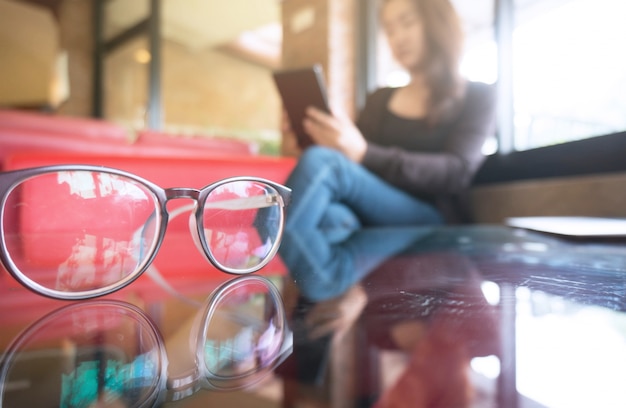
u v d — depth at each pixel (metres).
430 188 0.82
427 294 0.14
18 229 0.16
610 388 0.07
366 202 0.72
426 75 0.98
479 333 0.10
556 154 0.73
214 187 0.20
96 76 2.42
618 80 0.62
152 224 0.19
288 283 0.17
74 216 0.17
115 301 0.14
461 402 0.06
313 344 0.09
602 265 0.20
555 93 0.74
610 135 0.63
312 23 1.45
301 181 0.59
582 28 0.68
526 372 0.07
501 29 0.85
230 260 0.21
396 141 1.00
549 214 0.71
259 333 0.10
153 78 2.11
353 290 0.15
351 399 0.06
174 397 0.07
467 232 0.47
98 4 2.41
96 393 0.07
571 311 0.12
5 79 2.66
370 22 1.35
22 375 0.08
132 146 0.73
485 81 0.90
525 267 0.20
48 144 0.64
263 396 0.07
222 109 2.49
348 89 1.40
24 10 2.39
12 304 0.14
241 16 2.20
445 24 0.95
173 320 0.12
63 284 0.16
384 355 0.09
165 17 2.25
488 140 0.90
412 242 0.34
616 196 0.59
